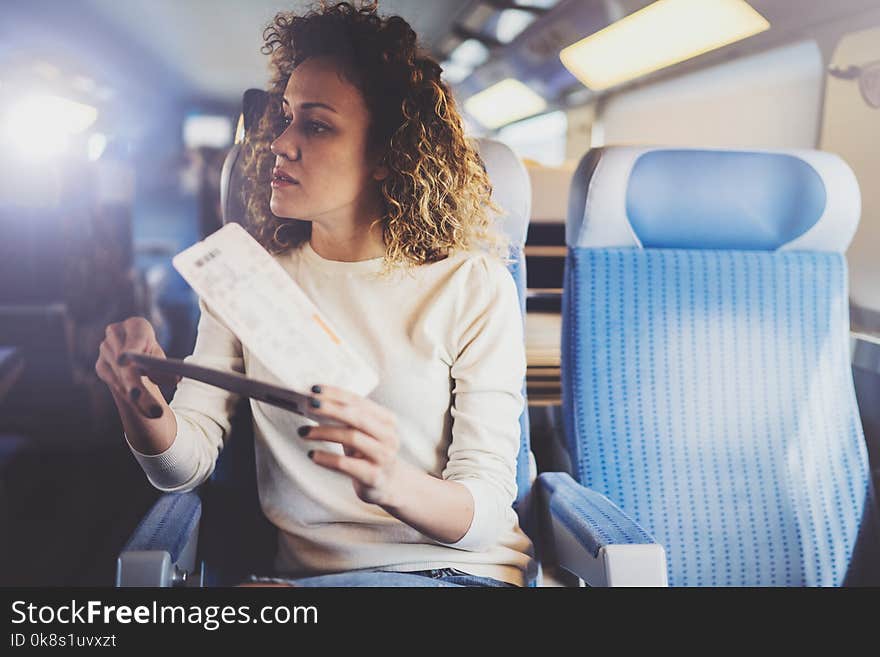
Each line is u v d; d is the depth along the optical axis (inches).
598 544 39.6
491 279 45.7
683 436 57.6
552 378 85.4
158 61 253.3
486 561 44.4
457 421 43.9
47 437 115.3
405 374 44.2
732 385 58.6
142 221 288.5
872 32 84.4
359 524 44.1
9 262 106.7
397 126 44.4
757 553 57.1
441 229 45.9
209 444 47.0
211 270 35.5
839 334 60.3
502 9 153.7
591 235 57.7
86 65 172.4
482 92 224.7
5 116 104.7
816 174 58.4
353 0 45.3
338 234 46.2
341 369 34.4
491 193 51.3
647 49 139.3
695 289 58.5
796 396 59.3
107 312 140.2
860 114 85.7
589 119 189.3
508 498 43.0
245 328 34.5
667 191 57.4
